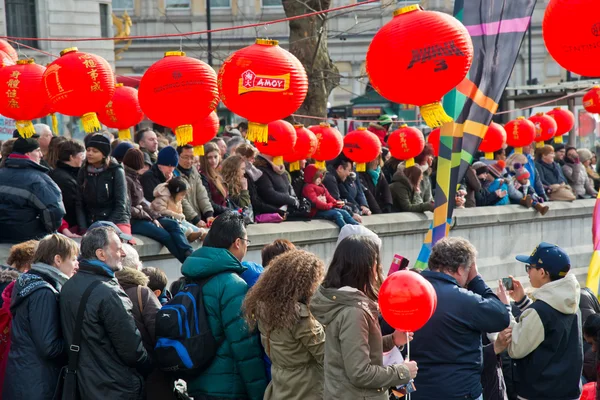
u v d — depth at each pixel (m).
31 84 12.41
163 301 11.21
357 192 19.08
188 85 11.45
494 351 10.26
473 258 9.37
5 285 10.70
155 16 64.38
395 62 10.04
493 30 14.13
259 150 17.08
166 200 15.22
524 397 10.47
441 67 10.03
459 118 14.30
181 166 16.03
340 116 43.53
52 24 48.09
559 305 10.14
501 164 22.12
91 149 14.14
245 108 11.19
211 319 9.35
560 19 9.73
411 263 19.61
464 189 20.94
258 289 8.89
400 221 19.12
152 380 9.79
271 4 63.22
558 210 22.84
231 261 9.51
